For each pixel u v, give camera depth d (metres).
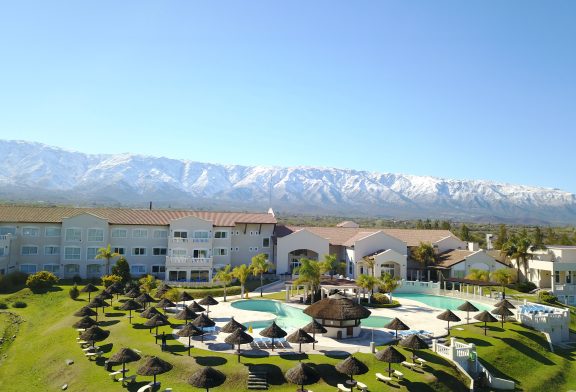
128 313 54.72
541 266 81.94
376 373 36.91
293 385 34.78
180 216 85.25
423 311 60.25
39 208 80.56
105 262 77.88
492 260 84.00
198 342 42.66
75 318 51.69
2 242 70.62
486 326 52.44
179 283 73.00
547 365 46.47
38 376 39.31
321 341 44.12
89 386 35.09
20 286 68.19
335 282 64.88
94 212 81.69
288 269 85.44
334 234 94.00
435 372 38.38
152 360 32.78
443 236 93.25
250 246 88.06
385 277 64.94
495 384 40.53
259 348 40.94
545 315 54.84
